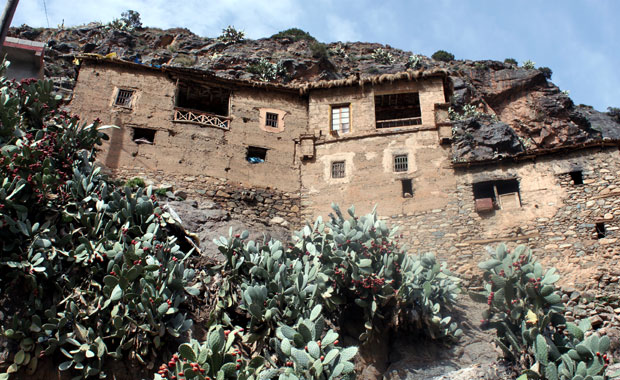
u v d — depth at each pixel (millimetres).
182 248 14305
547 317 11312
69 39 32531
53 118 14984
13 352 10797
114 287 11578
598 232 16094
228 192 18891
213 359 10328
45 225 12250
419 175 18906
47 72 27609
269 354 11891
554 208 16781
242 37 35750
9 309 11219
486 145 23625
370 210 18641
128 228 12766
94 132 14930
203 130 19922
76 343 10992
